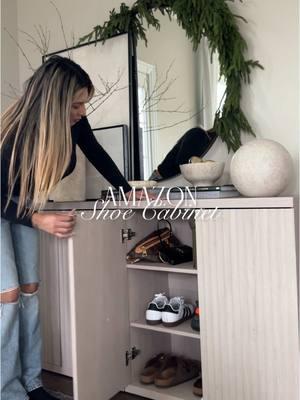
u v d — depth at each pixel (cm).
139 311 158
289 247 113
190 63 165
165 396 143
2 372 125
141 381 152
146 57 177
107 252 143
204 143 164
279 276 114
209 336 127
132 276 155
